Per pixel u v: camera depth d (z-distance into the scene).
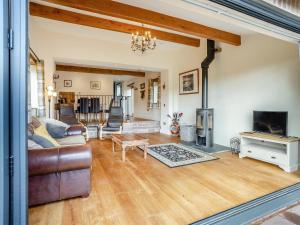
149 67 6.39
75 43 5.11
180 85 6.41
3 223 0.82
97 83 9.27
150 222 1.80
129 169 3.24
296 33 2.01
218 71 4.96
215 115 5.08
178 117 6.53
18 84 0.87
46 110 4.86
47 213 1.95
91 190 2.46
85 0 3.01
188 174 3.02
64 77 8.73
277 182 2.69
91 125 6.40
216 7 1.50
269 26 1.83
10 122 0.86
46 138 2.42
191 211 1.98
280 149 3.47
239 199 2.21
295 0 1.89
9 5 0.85
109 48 5.54
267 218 1.81
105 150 4.55
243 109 4.33
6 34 0.83
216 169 3.24
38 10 3.54
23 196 0.89
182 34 5.11
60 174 2.14
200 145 4.92
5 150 0.83
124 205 2.10
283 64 3.56
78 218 1.86
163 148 4.69
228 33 4.17
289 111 3.49
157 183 2.68
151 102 8.52
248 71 4.20
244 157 3.93
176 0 1.43
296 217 1.82
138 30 4.40
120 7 3.23
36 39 4.45
